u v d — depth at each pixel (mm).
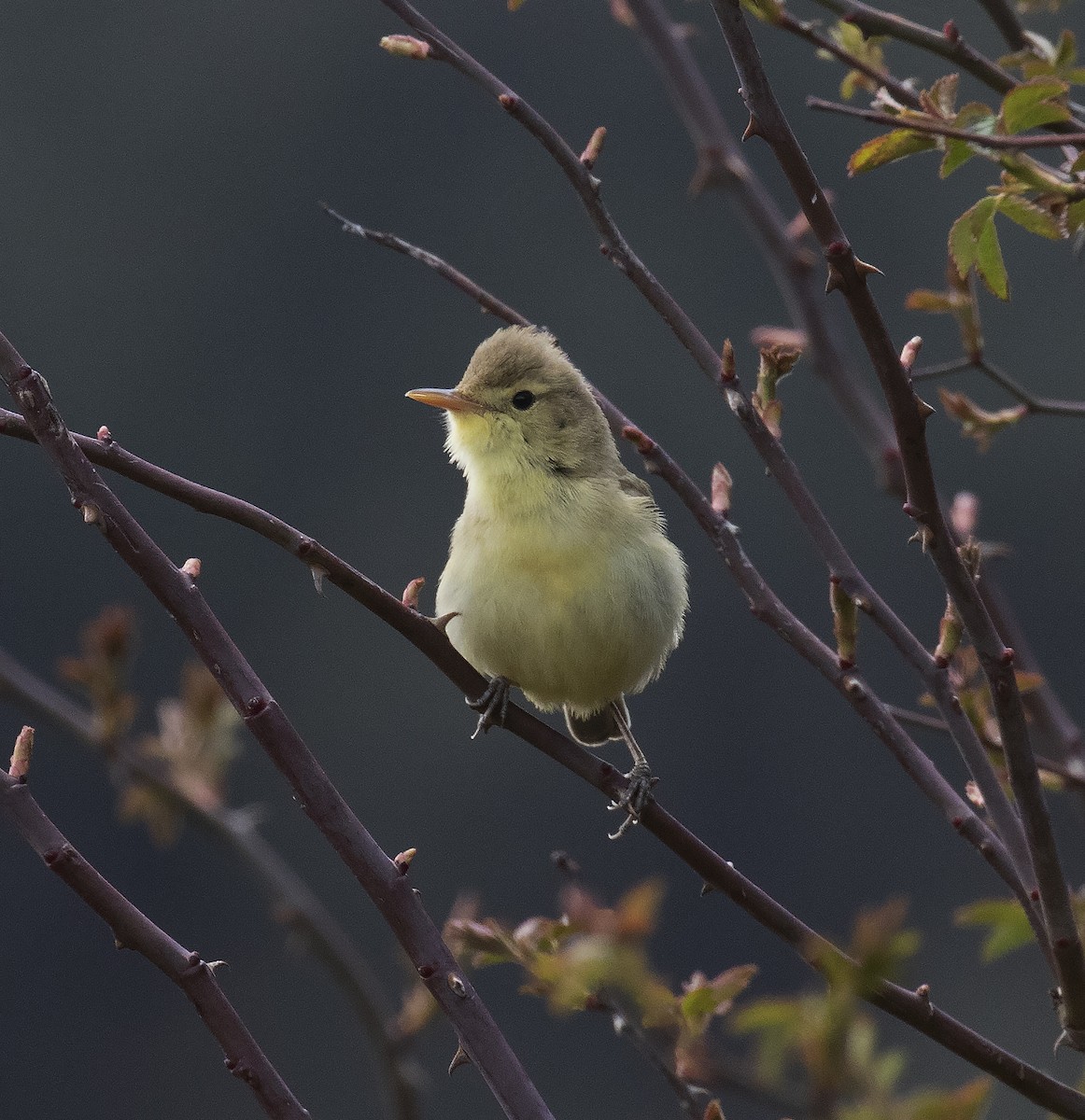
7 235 20734
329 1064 17422
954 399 5121
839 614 4094
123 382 20297
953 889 17109
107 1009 17875
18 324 20266
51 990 17891
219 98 21047
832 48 4484
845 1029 2766
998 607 5090
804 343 5535
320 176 20750
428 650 4078
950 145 3748
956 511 5000
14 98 20984
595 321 19500
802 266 5605
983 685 4492
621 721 6430
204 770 6418
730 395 4113
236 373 20234
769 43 17922
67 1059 17609
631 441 4219
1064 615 17125
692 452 18719
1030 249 17156
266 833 18125
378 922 17938
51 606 18781
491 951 3635
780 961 16797
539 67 20234
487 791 19344
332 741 19516
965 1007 15930
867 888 17453
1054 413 5059
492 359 6082
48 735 18453
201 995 3281
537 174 20312
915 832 17516
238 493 19984
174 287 20594
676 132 19828
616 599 5844
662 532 6262
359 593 3945
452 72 20500
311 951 5961
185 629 3412
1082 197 3748
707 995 3355
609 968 3346
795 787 17828
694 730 18141
